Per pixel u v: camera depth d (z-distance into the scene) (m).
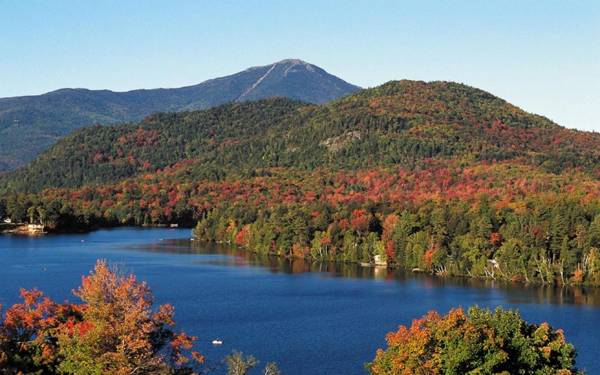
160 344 78.62
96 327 71.38
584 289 190.88
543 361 78.88
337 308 163.00
